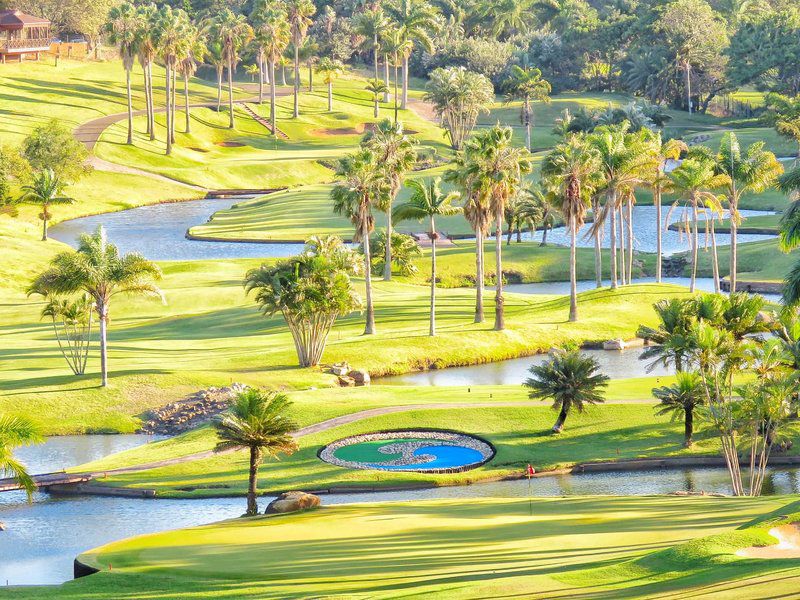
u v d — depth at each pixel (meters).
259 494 61.25
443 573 31.22
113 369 86.06
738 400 69.12
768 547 29.59
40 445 72.44
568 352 73.88
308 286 86.44
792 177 50.75
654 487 61.31
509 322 106.50
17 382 80.88
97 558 37.94
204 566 35.19
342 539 39.12
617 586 26.97
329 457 66.94
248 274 88.94
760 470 59.16
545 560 32.16
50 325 106.94
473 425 72.50
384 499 59.53
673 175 111.19
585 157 103.19
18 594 32.62
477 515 44.19
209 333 103.62
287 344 97.19
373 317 101.50
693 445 68.06
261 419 53.59
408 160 108.38
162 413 77.25
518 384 87.06
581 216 106.25
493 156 97.94
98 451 71.31
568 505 47.06
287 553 36.84
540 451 68.12
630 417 73.19
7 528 55.50
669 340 69.50
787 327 68.38
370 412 74.69
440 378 91.56
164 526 55.75
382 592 28.97
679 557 29.00
